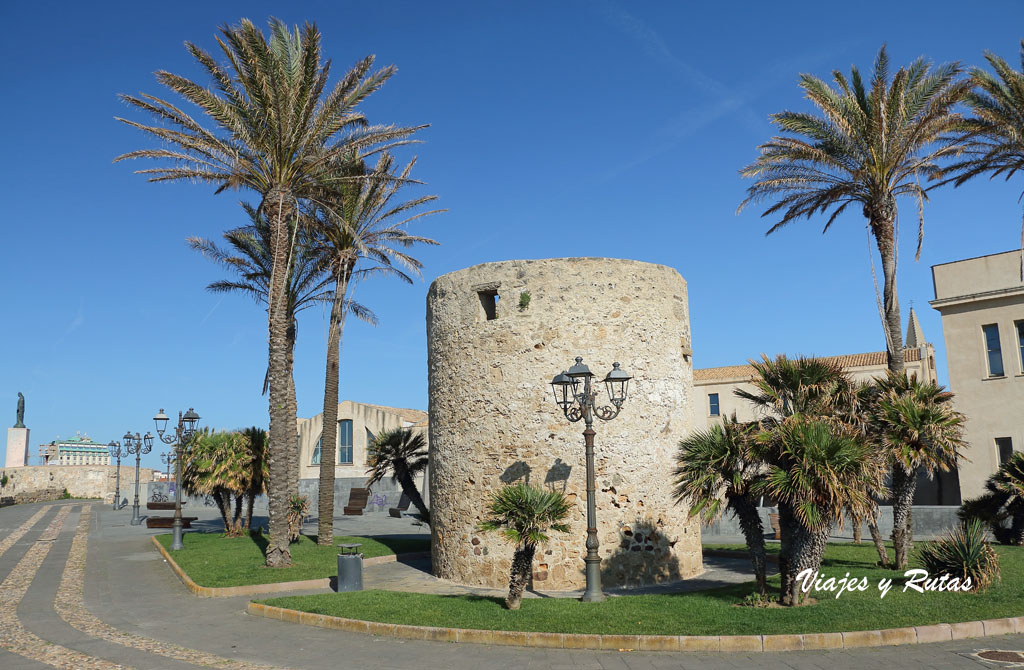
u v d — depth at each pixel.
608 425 14.65
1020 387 24.02
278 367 17.56
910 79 19.50
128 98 16.94
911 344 53.25
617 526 14.34
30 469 67.69
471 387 15.49
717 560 17.64
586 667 8.70
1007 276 24.70
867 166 19.05
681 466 12.34
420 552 20.09
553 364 14.84
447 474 15.77
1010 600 10.60
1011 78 19.36
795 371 12.38
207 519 35.91
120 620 12.12
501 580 14.52
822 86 19.42
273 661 9.33
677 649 9.35
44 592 15.08
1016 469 17.20
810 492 10.37
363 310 28.47
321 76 18.05
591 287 15.15
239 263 24.61
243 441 24.70
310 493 38.53
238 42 16.47
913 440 13.52
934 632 9.25
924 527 19.86
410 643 10.16
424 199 23.70
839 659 8.58
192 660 9.39
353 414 43.31
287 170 17.69
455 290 16.14
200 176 17.83
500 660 9.13
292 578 15.45
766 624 9.83
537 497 11.66
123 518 38.09
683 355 16.19
